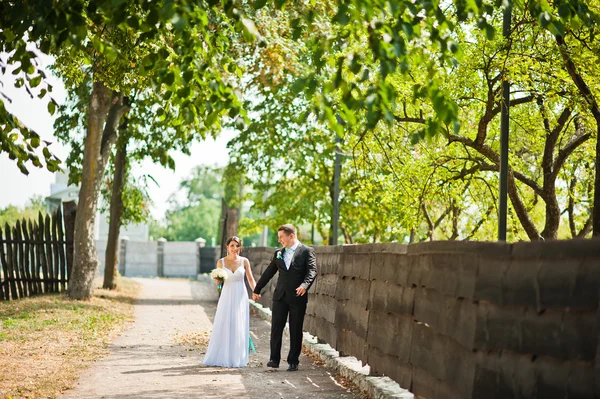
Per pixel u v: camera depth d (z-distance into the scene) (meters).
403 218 20.39
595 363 4.50
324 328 12.29
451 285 6.33
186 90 6.93
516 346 5.23
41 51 6.96
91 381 9.66
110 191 30.72
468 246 5.99
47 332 14.65
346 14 5.81
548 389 4.88
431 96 5.95
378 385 8.63
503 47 14.08
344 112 6.05
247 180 34.78
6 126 8.00
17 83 8.05
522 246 5.24
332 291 11.83
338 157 23.45
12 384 9.04
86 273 22.47
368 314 9.48
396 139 18.02
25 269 23.94
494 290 5.50
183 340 14.58
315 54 6.24
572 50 13.07
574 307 4.70
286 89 29.36
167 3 5.66
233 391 9.13
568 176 21.80
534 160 22.38
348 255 10.92
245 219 37.97
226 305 11.44
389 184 20.84
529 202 23.53
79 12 6.31
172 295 30.38
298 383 9.81
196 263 58.81
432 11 6.10
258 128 31.28
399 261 8.19
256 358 12.41
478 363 5.70
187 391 9.09
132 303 24.62
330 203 33.25
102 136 23.09
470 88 16.42
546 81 14.59
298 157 31.67
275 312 11.29
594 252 4.59
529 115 17.89
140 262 58.69
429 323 6.94
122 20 6.23
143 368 10.92
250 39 6.16
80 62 13.80
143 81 13.41
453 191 21.42
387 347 8.48
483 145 16.05
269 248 21.23
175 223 114.19
